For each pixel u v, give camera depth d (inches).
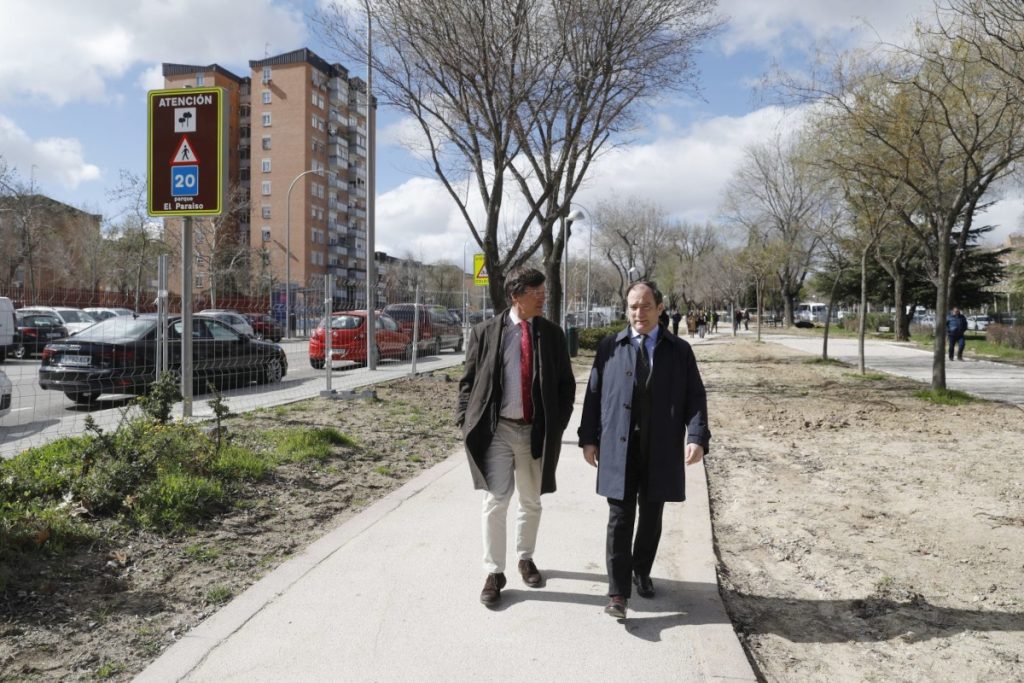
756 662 127.5
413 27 462.3
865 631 142.0
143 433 221.6
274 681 115.3
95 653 124.3
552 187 524.4
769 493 249.6
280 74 2935.5
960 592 161.2
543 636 132.0
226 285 1791.3
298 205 2950.3
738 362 894.4
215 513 200.1
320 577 158.6
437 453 305.0
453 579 158.4
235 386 487.2
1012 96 434.6
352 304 705.0
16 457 219.3
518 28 451.5
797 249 1290.6
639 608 145.4
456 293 737.0
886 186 561.3
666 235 2327.8
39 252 1553.9
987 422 402.9
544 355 149.9
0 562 149.9
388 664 121.0
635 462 142.0
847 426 396.5
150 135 312.3
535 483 154.9
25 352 374.6
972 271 1567.4
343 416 376.5
